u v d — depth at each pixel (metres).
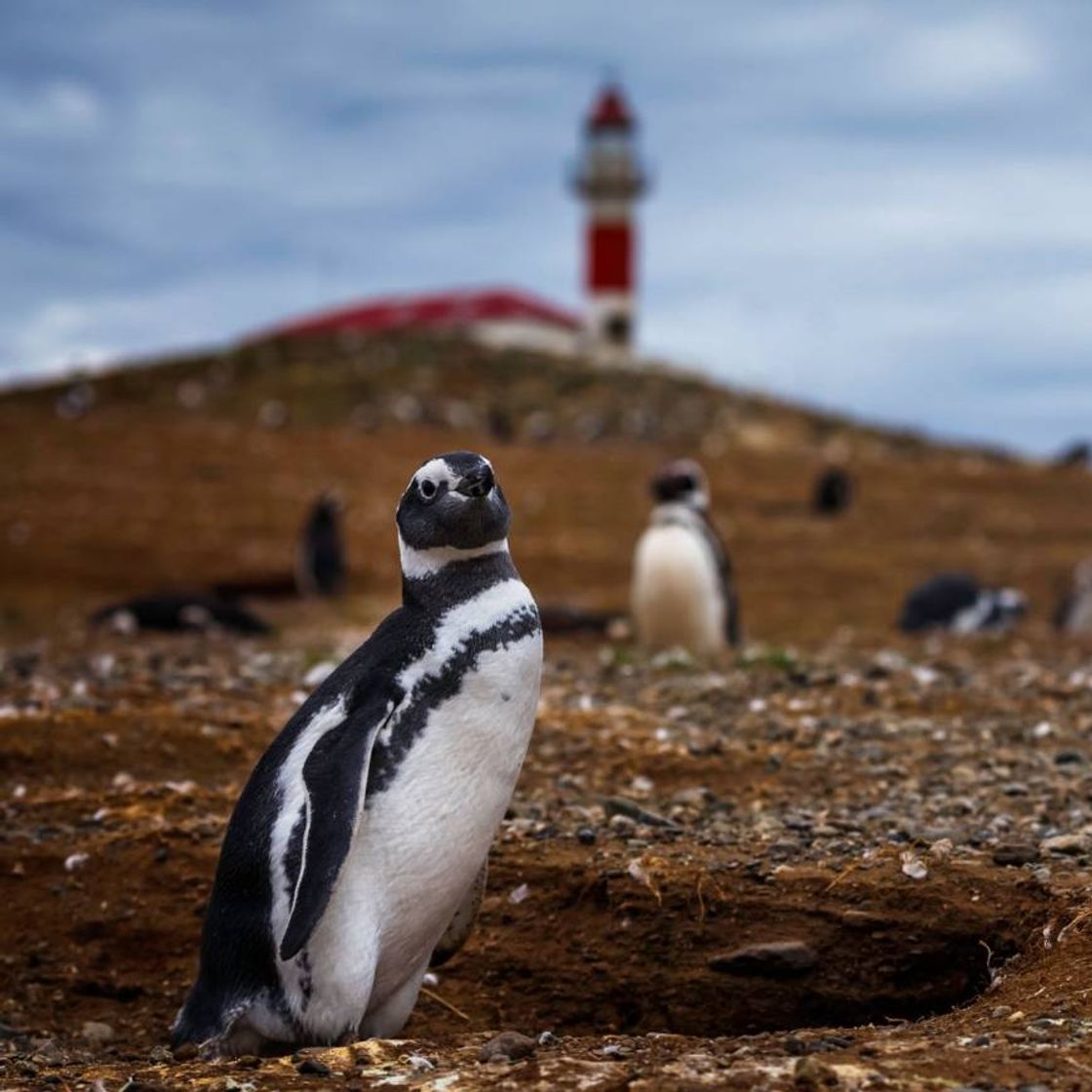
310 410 44.94
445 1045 5.13
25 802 7.93
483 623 5.30
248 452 32.88
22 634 16.25
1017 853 6.73
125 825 7.63
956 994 6.30
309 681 10.63
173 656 12.58
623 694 10.46
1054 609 22.11
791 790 8.12
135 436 34.03
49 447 32.25
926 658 13.10
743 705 10.05
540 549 25.20
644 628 14.80
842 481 31.53
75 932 6.88
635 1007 6.48
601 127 62.81
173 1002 6.56
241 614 16.14
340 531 25.31
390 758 5.15
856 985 6.36
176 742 8.82
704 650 14.21
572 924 6.76
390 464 33.34
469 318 64.12
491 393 47.88
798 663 11.59
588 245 63.50
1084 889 6.26
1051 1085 4.35
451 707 5.23
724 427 45.88
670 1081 4.47
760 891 6.65
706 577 14.53
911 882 6.54
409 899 5.25
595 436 42.53
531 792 8.12
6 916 6.96
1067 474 37.38
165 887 7.09
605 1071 4.63
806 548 27.03
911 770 8.43
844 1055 4.70
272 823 5.15
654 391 49.66
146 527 25.47
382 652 5.30
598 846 7.21
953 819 7.45
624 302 63.41
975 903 6.41
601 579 23.28
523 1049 4.99
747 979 6.40
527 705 5.39
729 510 31.81
